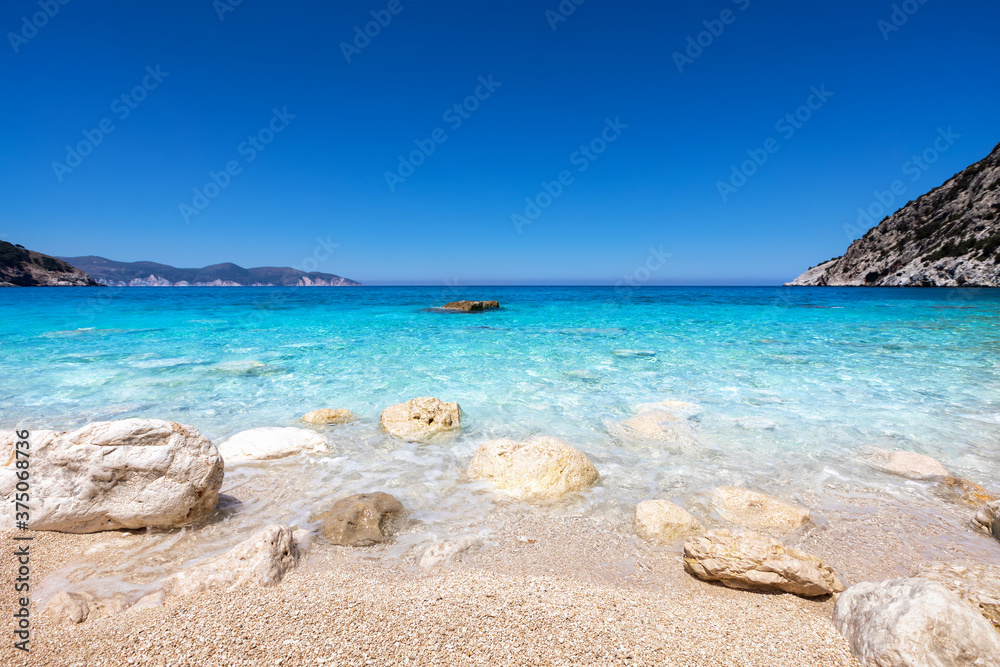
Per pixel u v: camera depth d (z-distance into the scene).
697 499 4.87
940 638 2.48
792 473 5.51
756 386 9.44
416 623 2.90
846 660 2.64
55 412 7.60
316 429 6.94
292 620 2.92
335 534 4.09
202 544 4.02
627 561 3.80
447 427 6.99
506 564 3.73
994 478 5.37
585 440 6.60
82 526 4.00
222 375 10.30
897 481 5.27
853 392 8.93
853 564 3.75
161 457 4.17
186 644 2.70
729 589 3.43
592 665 2.55
